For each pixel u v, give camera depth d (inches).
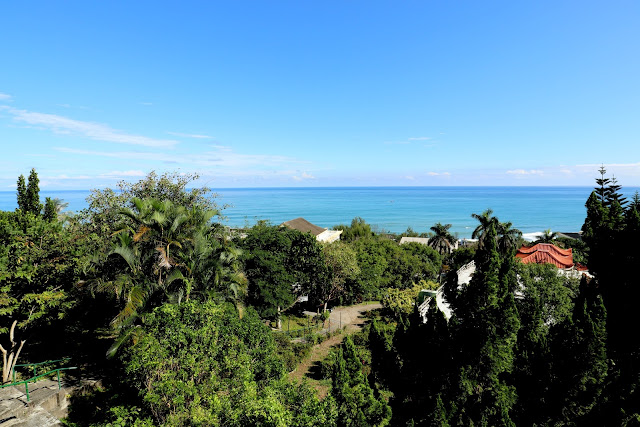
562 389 388.8
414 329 501.4
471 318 437.4
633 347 439.2
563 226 6496.1
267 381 547.8
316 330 1305.4
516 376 443.2
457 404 432.1
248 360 534.0
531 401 407.8
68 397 582.9
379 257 1756.9
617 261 501.7
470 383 429.1
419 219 7628.0
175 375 455.5
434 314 521.7
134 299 591.2
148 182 1134.4
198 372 461.4
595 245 555.5
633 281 474.0
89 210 1073.5
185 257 687.1
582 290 492.1
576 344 389.4
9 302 564.4
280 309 1288.1
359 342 1144.8
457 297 479.2
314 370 1002.1
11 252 574.2
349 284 1574.8
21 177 1544.0
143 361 456.4
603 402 363.3
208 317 527.8
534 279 795.4
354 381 558.6
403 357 506.0
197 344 484.7
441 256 2210.9
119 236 637.3
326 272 1389.0
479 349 421.4
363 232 3383.4
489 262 430.9
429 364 471.2
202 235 733.3
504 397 410.0
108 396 571.5
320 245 1432.1
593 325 382.0
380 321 1392.7
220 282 724.7
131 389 537.0
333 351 1115.9
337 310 1599.4
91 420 547.8
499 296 434.0
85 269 625.0
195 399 419.8
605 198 591.2
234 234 1275.8
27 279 569.9
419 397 472.1
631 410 344.2
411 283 1765.5
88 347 783.7
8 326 613.6
